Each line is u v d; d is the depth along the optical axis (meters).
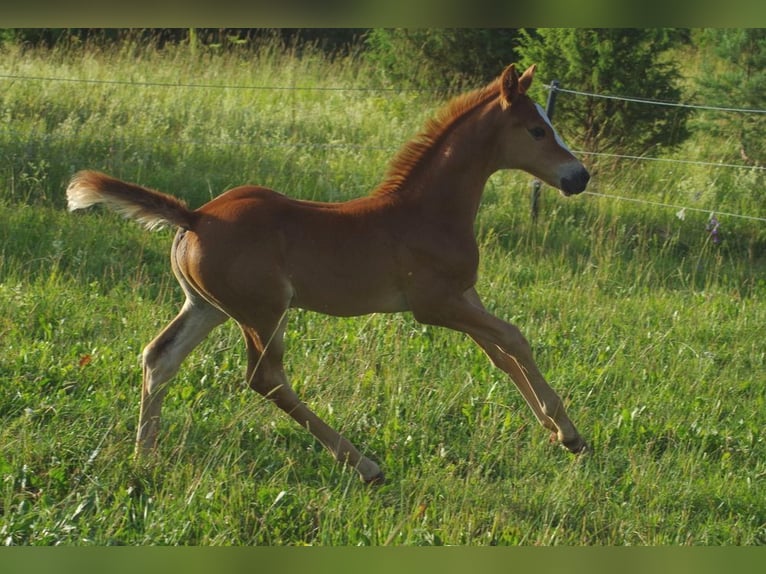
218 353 10.29
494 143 8.91
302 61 22.81
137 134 16.88
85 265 12.37
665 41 17.23
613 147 17.12
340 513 7.53
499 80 9.03
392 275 8.57
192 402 9.32
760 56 17.28
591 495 8.10
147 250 13.07
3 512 7.50
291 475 8.34
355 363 10.08
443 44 22.11
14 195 14.36
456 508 7.76
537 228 15.10
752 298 13.34
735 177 17.11
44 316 10.80
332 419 9.18
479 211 15.42
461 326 8.84
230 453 8.20
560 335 11.45
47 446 8.19
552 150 8.91
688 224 15.88
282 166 16.06
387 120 19.22
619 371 10.44
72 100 17.70
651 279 13.80
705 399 10.04
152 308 11.02
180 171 15.80
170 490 7.71
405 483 8.14
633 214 15.91
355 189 15.91
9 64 19.56
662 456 8.88
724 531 7.76
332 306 8.62
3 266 12.05
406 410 9.41
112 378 9.59
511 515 7.76
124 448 8.28
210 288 8.36
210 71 21.00
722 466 8.78
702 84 17.77
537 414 9.09
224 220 8.34
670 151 17.52
